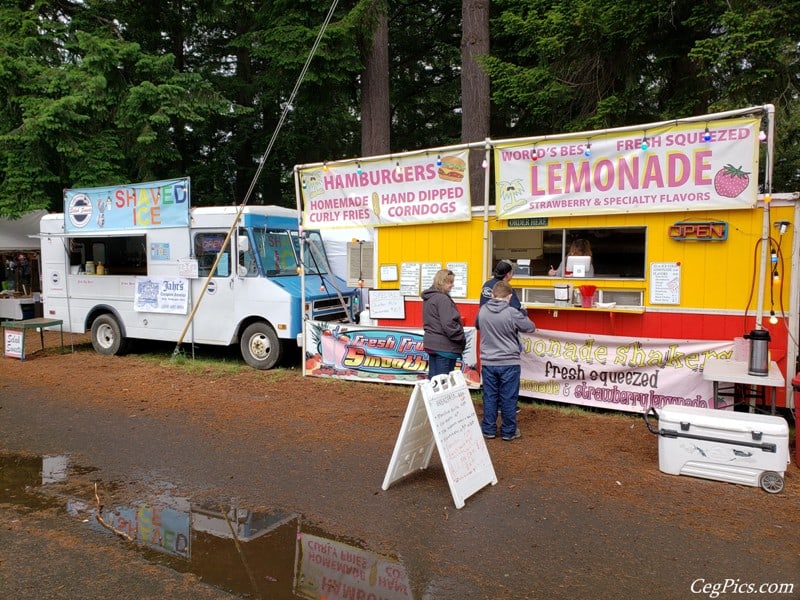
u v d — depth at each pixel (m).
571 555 3.76
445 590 3.42
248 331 9.25
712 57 8.27
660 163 6.23
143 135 14.02
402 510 4.43
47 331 13.93
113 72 14.47
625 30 9.61
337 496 4.69
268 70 16.17
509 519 4.25
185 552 3.89
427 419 4.93
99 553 3.89
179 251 9.79
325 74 12.82
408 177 7.73
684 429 4.89
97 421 6.80
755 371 5.29
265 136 19.17
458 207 7.43
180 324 9.86
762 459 4.62
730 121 5.86
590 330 6.88
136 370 9.33
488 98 12.55
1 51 13.90
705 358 6.20
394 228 8.01
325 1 12.61
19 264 16.23
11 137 13.34
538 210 6.92
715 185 6.00
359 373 8.28
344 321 9.38
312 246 10.23
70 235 10.83
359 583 3.50
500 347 5.79
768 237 5.84
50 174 14.12
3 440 6.22
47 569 3.69
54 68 14.27
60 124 13.44
